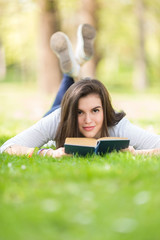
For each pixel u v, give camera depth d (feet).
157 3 82.33
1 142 16.63
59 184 8.35
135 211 6.61
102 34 82.53
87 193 7.61
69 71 17.52
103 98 12.89
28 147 13.23
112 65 127.44
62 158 12.03
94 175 8.94
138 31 89.10
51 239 5.51
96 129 12.91
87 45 18.86
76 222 6.22
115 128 13.66
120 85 114.32
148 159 11.24
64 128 13.03
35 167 10.10
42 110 41.75
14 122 29.01
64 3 61.05
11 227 5.83
